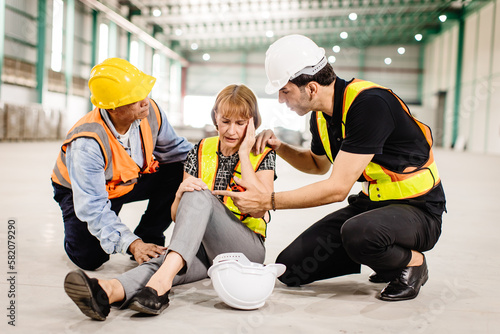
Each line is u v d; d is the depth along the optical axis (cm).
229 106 177
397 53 2916
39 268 211
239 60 3053
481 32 2128
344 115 181
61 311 158
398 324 154
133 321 151
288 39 183
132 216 369
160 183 238
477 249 272
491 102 1997
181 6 2361
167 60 2942
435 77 2722
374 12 2364
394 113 178
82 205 183
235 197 178
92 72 187
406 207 182
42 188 503
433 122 2656
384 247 171
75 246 205
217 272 163
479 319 159
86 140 189
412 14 2391
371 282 207
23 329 142
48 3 1828
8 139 1496
